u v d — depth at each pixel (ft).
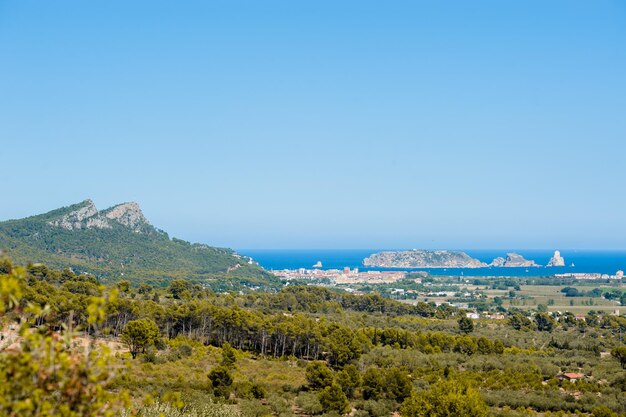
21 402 25.07
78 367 27.37
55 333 28.07
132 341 235.81
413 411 144.66
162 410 99.91
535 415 179.01
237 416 140.97
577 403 192.03
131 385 173.99
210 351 265.75
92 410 27.30
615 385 219.61
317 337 270.87
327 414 173.68
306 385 212.23
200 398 161.27
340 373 212.64
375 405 188.34
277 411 177.68
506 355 288.71
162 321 290.35
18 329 28.17
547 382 225.35
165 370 212.23
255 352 286.46
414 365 260.42
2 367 25.76
